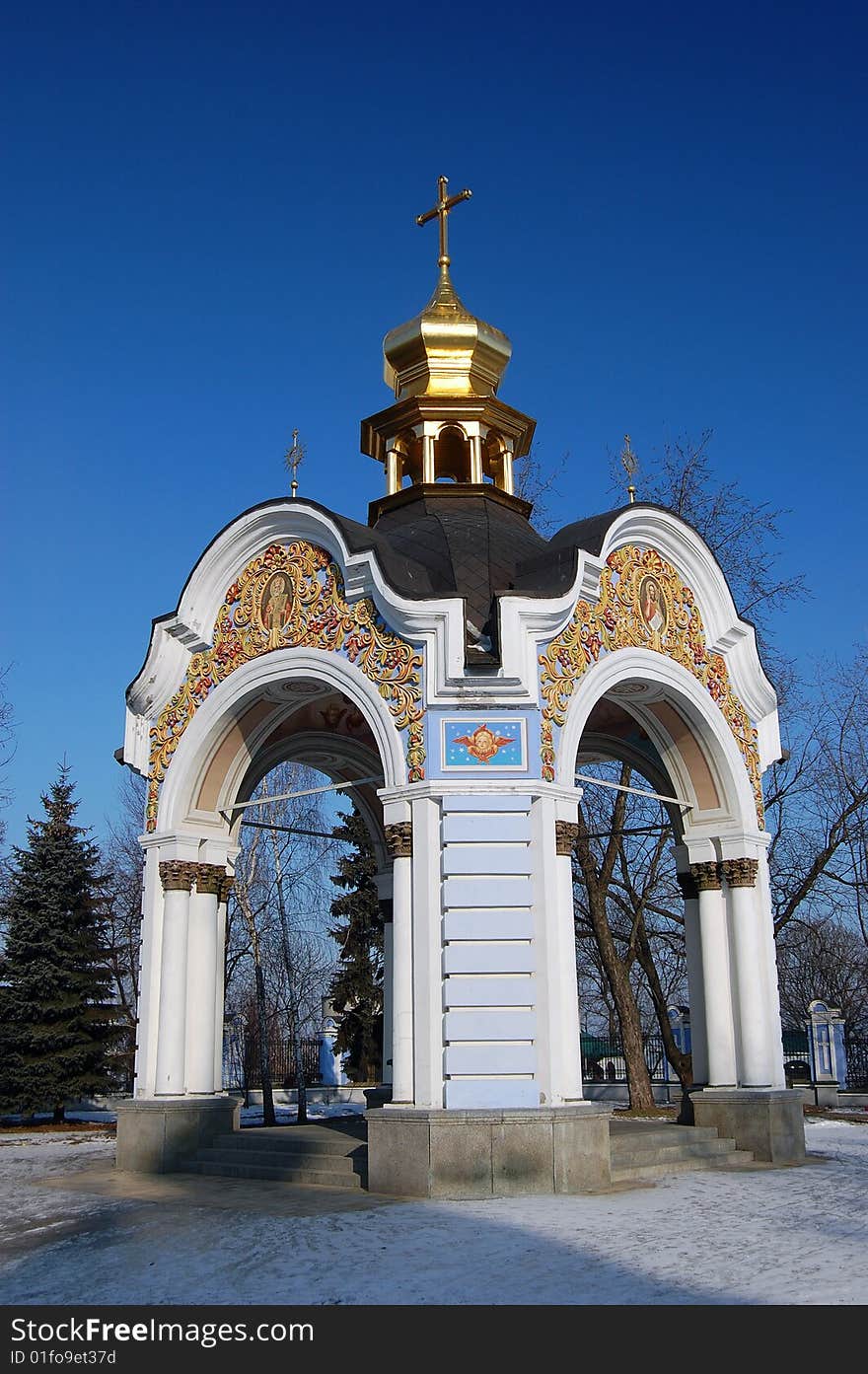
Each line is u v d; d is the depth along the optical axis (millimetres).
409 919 16266
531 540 20984
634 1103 29297
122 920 45719
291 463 21109
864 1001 50531
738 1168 18297
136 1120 19031
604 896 30438
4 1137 28625
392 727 17047
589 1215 13109
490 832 16203
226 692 19609
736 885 20844
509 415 23828
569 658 17641
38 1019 32844
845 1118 29469
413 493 22484
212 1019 19969
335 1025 44906
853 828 32688
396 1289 9617
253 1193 15719
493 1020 15578
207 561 19984
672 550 20484
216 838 20547
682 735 21000
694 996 21281
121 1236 12523
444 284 24750
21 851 34469
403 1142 15133
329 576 18484
